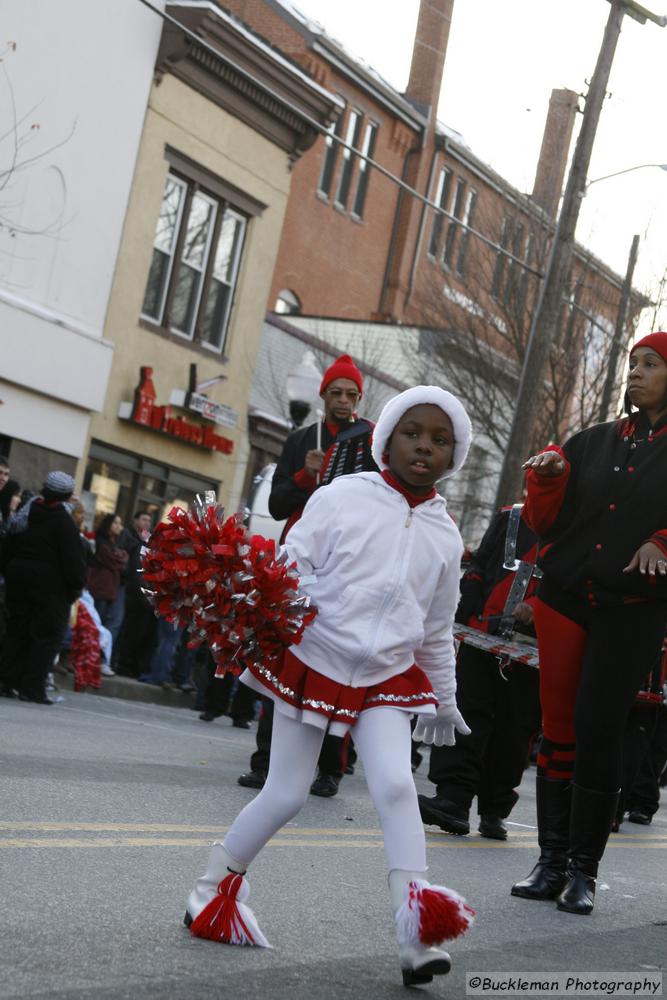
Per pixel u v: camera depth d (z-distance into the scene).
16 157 18.62
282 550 3.85
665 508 5.33
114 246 20.59
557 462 5.42
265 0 33.91
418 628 3.95
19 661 12.16
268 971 3.71
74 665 14.41
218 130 22.58
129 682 15.54
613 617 5.38
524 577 7.62
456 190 38.00
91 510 20.80
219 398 23.33
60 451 19.97
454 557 4.05
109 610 15.92
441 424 3.96
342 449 7.97
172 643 16.11
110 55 20.09
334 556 3.92
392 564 3.92
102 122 20.09
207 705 14.02
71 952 3.61
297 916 4.61
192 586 3.72
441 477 4.08
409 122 36.38
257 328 24.14
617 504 5.38
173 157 21.66
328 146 34.53
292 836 6.50
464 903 3.64
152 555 3.80
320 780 8.33
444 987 3.83
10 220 18.72
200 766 8.85
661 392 5.44
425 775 11.31
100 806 6.34
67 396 19.84
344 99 34.50
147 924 4.08
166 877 4.89
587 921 5.30
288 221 33.59
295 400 18.12
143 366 21.42
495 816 7.71
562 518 5.58
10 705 11.28
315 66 33.56
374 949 4.23
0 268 18.72
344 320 31.25
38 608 11.98
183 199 22.16
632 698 5.41
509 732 7.62
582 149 21.11
